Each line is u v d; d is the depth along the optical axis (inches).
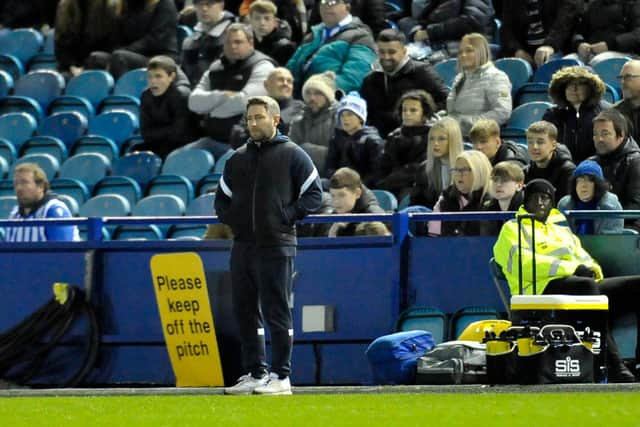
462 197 1492.4
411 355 1332.4
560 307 1229.7
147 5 2256.4
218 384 1493.6
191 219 1504.7
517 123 1785.2
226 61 1979.6
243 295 1322.6
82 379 1533.0
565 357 1224.2
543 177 1498.5
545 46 1939.0
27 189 1649.9
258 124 1304.1
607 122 1462.8
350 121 1740.9
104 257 1544.0
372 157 1727.4
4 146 2142.0
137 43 2250.2
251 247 1314.0
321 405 1114.7
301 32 2150.6
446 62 1958.7
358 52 1972.2
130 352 1535.4
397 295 1454.2
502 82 1756.9
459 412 1023.6
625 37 1897.1
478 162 1476.4
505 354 1233.4
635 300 1301.7
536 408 1033.5
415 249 1456.7
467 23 2016.5
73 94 2244.1
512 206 1446.9
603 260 1381.6
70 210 1929.1
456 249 1448.1
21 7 2472.9
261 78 1968.5
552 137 1491.1
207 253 1505.9
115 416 1071.6
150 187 1943.9
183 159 1967.3
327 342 1476.4
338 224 1545.3
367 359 1448.1
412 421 979.9
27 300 1563.7
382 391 1259.8
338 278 1475.1
